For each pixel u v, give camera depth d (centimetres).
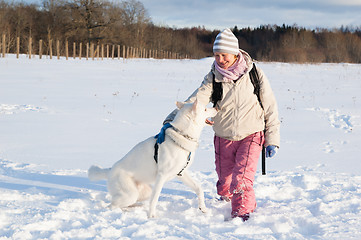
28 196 405
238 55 377
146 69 2591
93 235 306
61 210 354
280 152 648
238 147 390
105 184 475
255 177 504
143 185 411
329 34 6341
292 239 309
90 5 5022
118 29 5506
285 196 443
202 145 687
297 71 2705
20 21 4484
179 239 300
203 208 389
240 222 347
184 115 363
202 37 9381
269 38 7569
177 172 373
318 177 501
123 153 614
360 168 550
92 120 873
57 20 4859
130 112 988
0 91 1251
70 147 641
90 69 2342
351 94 1420
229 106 379
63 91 1333
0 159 556
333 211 383
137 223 339
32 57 3241
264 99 382
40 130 757
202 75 2234
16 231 303
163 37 7025
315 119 941
